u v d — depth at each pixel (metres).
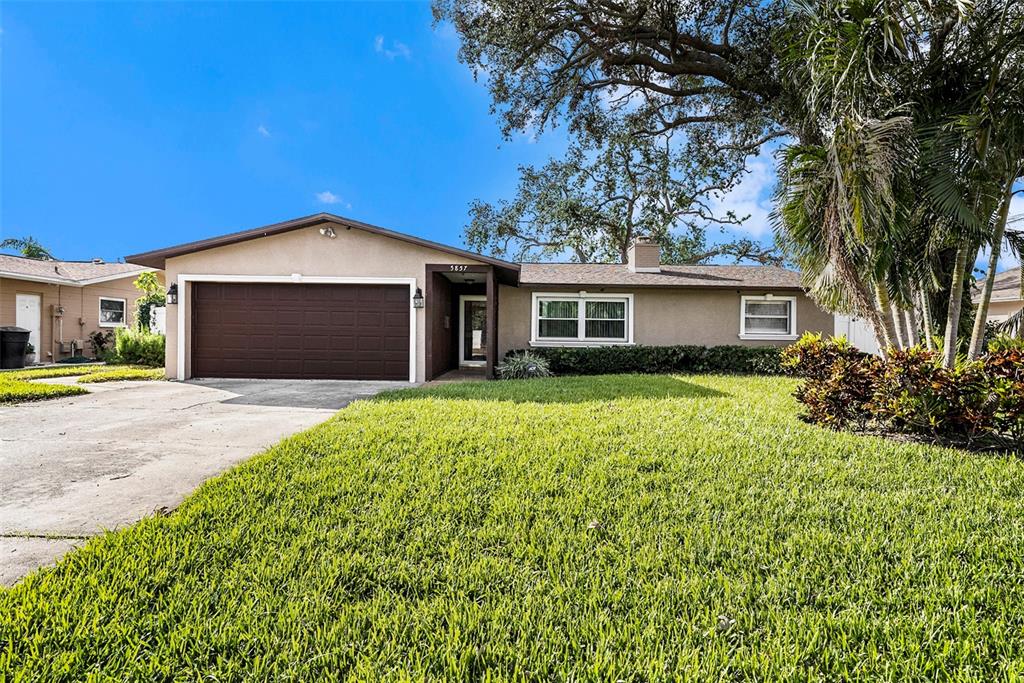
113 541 2.65
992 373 4.91
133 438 5.25
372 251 10.99
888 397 5.28
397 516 3.05
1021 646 1.91
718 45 13.14
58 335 15.84
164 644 1.88
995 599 2.21
